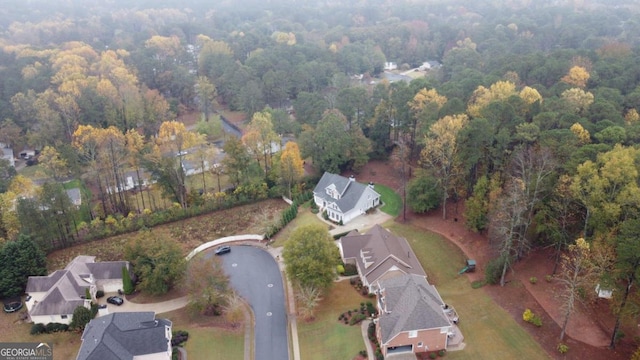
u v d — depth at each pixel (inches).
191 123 5782.5
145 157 3585.1
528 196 2496.3
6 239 2999.5
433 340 2087.8
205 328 2413.9
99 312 2479.1
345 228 3309.5
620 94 3762.3
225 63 6446.9
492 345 2105.1
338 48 7741.1
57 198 3117.6
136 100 5059.1
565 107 3319.4
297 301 2600.9
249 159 3897.6
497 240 2605.8
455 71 5743.1
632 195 2053.4
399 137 4421.8
